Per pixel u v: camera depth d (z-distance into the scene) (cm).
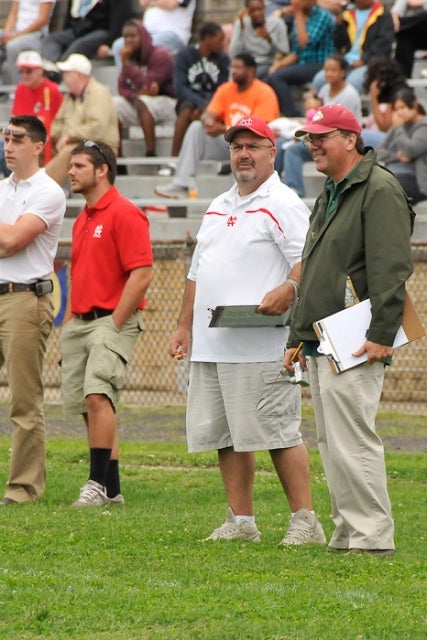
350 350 2281
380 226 2273
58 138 5500
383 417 4859
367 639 1766
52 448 3966
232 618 1853
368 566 2200
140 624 1827
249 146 2523
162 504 3045
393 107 5209
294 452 2536
